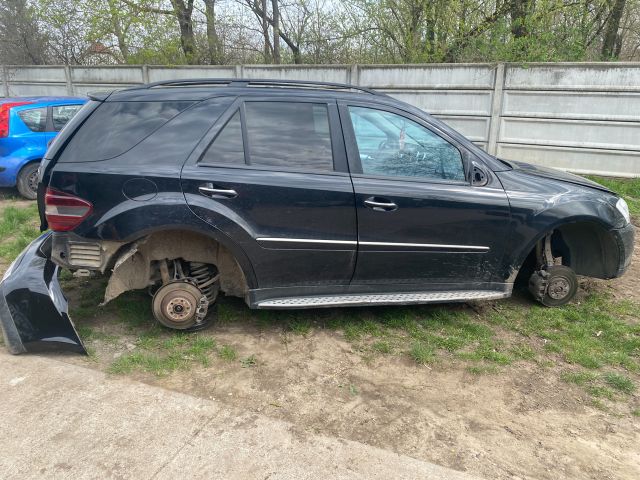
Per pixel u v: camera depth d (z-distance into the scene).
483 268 3.87
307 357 3.52
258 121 3.53
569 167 9.20
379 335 3.83
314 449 2.61
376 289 3.79
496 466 2.54
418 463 2.54
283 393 3.09
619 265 4.26
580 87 8.76
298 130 3.57
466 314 4.21
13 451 2.52
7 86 14.37
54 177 3.28
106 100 3.47
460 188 3.72
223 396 3.04
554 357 3.60
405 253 3.69
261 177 3.41
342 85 3.90
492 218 3.76
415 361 3.49
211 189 3.33
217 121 3.46
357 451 2.60
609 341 3.82
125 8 13.73
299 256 3.55
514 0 10.62
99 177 3.26
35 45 16.89
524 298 4.54
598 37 12.12
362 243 3.59
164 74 12.39
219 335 3.78
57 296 3.39
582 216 3.92
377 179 3.60
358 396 3.09
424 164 3.74
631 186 8.40
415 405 3.02
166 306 3.61
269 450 2.58
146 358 3.39
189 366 3.34
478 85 9.57
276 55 15.18
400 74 10.19
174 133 3.41
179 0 14.31
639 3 11.47
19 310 3.33
